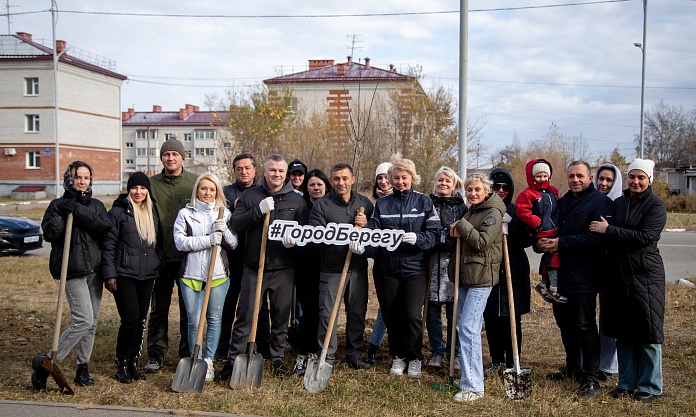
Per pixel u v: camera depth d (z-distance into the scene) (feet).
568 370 18.07
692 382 17.72
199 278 17.60
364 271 18.85
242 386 16.87
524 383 16.35
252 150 75.82
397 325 18.53
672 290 31.07
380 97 84.74
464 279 16.83
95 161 144.36
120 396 16.15
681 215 99.81
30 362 19.20
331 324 17.33
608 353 18.39
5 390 16.42
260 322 20.22
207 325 17.95
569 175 17.35
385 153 71.15
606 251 16.87
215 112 83.82
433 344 19.43
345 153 70.74
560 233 17.29
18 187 131.75
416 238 17.51
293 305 21.06
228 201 20.66
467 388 16.31
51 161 131.44
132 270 17.08
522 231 17.80
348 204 18.62
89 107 141.38
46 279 34.40
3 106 131.75
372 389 17.06
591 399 16.22
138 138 231.09
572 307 17.01
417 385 17.39
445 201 18.78
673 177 151.53
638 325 15.97
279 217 18.29
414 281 17.99
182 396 16.16
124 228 17.17
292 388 16.94
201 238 17.40
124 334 17.15
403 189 18.24
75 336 16.52
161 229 18.29
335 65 125.08
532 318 25.99
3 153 132.36
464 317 16.63
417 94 75.41
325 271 18.37
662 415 15.06
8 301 28.40
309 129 75.51
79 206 16.05
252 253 18.12
